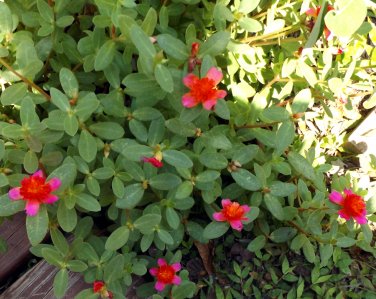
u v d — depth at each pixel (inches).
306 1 11.1
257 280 12.1
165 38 8.5
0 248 10.6
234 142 11.1
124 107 10.0
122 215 10.4
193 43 8.6
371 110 14.1
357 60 13.7
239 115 10.7
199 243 12.2
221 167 10.0
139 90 9.2
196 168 10.5
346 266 12.2
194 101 8.5
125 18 8.4
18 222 11.7
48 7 9.8
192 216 12.4
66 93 9.1
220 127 11.0
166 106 10.3
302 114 9.7
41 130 8.9
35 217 8.3
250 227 11.7
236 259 12.4
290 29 11.2
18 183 9.2
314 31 9.5
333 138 14.2
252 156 10.2
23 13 9.9
